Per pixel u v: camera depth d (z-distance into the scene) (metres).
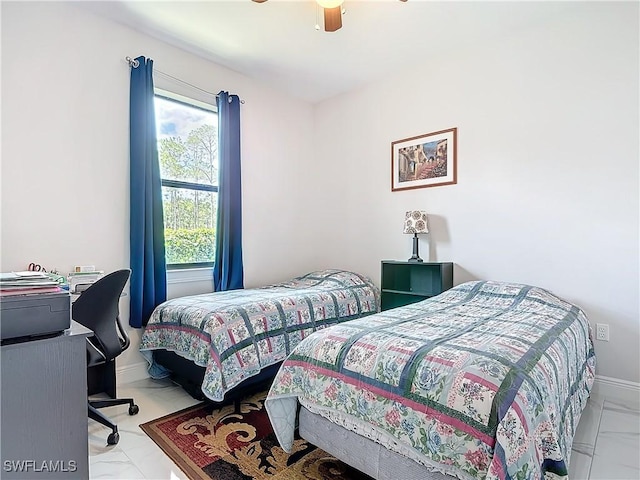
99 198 2.75
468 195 3.24
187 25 2.87
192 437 2.04
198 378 2.42
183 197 3.37
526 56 2.92
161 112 3.23
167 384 2.84
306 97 4.30
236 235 3.56
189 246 3.40
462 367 1.35
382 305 3.53
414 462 1.36
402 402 1.39
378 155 3.89
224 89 3.57
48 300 1.14
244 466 1.77
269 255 3.99
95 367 2.44
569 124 2.73
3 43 2.34
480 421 1.20
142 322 2.87
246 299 2.82
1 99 2.33
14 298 1.08
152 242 2.92
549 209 2.83
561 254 2.77
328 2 2.30
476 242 3.20
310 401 1.67
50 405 1.13
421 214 3.38
